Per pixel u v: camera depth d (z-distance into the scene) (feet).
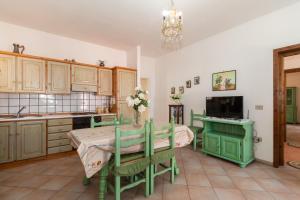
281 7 8.77
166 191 6.78
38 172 8.59
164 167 8.48
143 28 11.34
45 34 11.98
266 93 9.50
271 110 9.31
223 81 11.76
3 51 9.48
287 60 16.34
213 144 10.57
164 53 17.15
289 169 8.82
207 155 11.13
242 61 10.64
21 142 9.53
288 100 23.44
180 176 8.09
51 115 11.51
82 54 13.75
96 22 10.47
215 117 11.35
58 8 8.86
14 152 9.31
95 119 12.39
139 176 7.43
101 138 5.90
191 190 6.86
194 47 14.10
